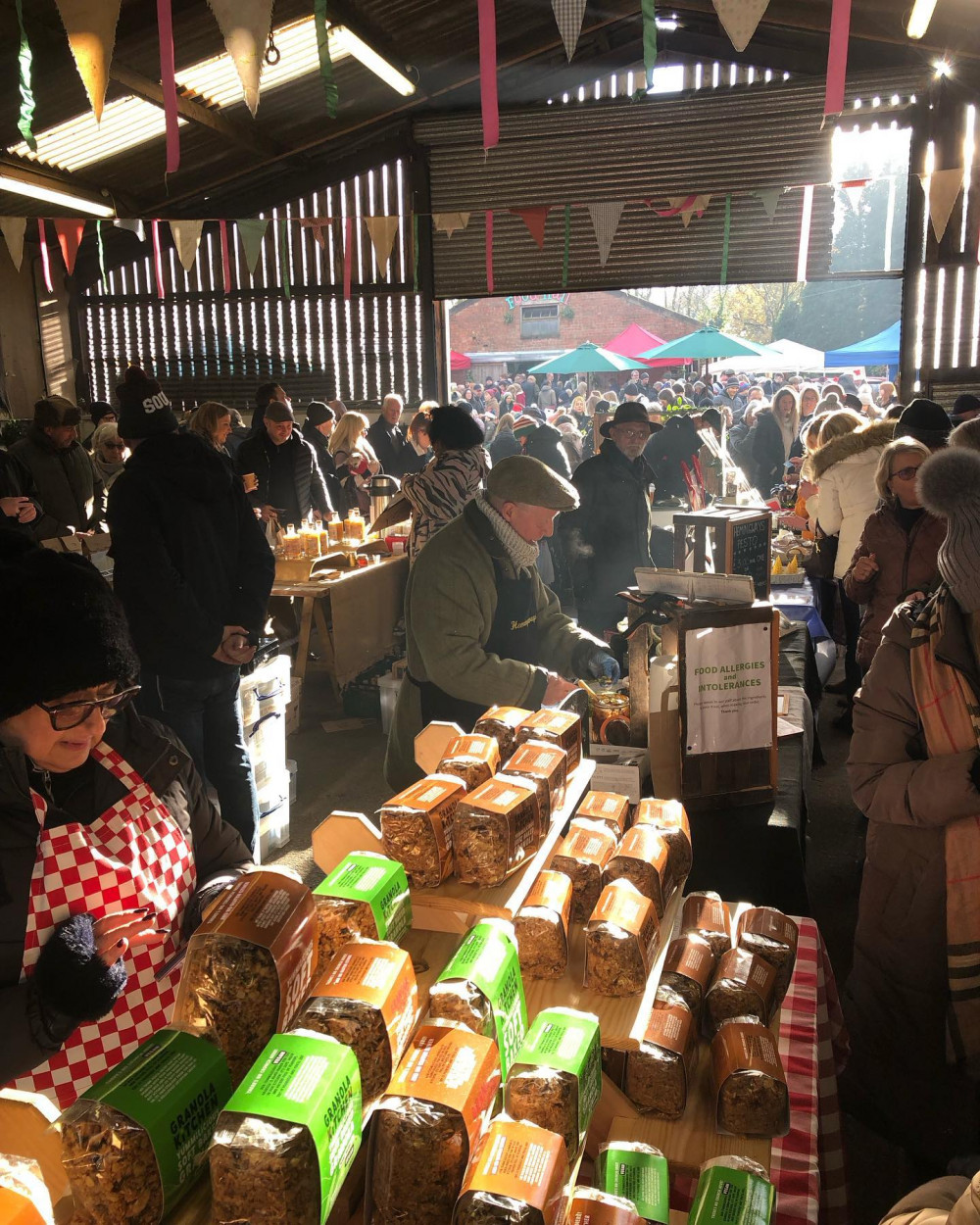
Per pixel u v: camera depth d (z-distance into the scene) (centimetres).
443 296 1061
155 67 771
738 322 3944
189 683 324
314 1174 85
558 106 982
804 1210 129
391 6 817
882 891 214
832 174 930
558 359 2111
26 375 1120
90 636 121
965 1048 202
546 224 1013
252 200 1084
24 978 127
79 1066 132
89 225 1082
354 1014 102
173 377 1161
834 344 3675
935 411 456
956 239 920
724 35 929
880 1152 242
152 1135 86
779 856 238
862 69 907
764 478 1095
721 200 959
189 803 157
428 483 479
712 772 242
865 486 481
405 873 137
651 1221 112
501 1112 113
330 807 472
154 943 137
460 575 259
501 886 146
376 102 984
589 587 520
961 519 192
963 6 781
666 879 171
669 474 788
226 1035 100
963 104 892
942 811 197
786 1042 166
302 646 595
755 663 239
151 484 311
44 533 493
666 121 958
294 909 108
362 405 1113
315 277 1098
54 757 126
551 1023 120
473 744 172
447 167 1026
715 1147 137
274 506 642
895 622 211
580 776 192
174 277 1134
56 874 130
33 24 677
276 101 916
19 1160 83
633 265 997
